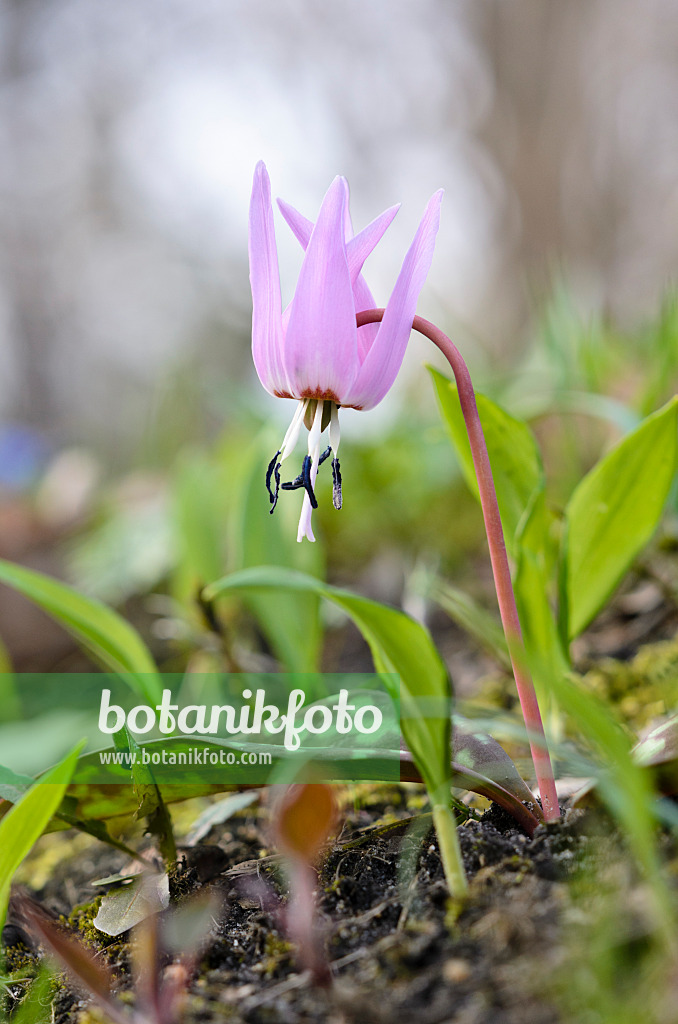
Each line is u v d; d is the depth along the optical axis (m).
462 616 0.32
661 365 0.37
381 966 0.24
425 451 0.57
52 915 0.28
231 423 0.64
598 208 1.40
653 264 1.34
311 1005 0.23
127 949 0.26
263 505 0.35
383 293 0.70
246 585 0.26
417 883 0.25
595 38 1.45
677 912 0.22
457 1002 0.23
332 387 0.25
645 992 0.22
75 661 0.57
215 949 0.25
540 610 0.27
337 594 0.24
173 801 0.27
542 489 0.28
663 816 0.23
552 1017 0.22
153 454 0.78
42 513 0.76
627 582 0.40
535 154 1.39
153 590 0.59
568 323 0.45
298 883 0.24
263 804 0.29
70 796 0.26
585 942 0.23
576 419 0.49
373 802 0.29
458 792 0.28
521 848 0.25
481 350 0.65
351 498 0.58
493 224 1.41
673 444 0.28
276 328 0.25
